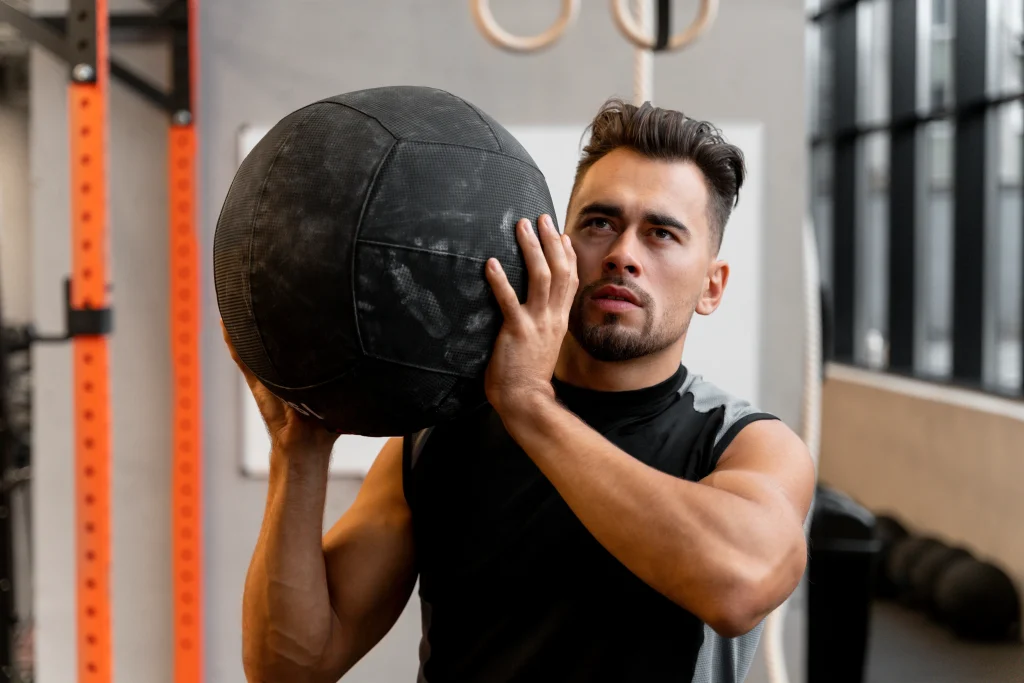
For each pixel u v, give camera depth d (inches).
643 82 71.6
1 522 90.5
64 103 106.5
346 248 38.0
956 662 179.9
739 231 103.4
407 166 39.5
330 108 41.4
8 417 90.4
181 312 103.3
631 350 46.9
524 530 47.5
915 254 256.1
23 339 90.7
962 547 204.4
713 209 49.2
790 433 48.0
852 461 267.9
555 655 46.1
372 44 106.5
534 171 43.4
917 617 208.2
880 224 293.3
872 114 280.8
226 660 108.5
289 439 46.3
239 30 106.1
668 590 40.0
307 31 106.3
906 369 258.5
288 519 46.6
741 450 46.6
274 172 39.6
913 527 233.3
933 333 270.1
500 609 47.7
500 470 49.3
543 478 48.3
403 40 106.4
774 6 104.3
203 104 106.1
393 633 107.7
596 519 40.8
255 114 106.6
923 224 254.7
